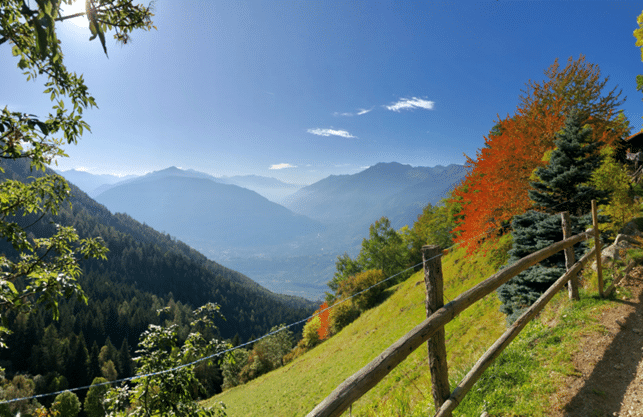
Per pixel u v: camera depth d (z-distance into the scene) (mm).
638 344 4477
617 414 3416
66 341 94688
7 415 2289
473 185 19703
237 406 32031
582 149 12320
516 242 11820
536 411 3779
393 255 56469
